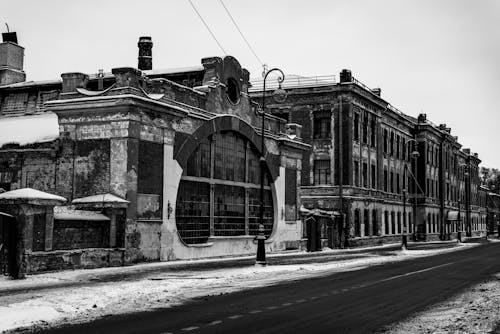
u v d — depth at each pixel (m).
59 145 27.19
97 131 26.50
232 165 34.88
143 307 13.52
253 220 37.25
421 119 79.44
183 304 14.09
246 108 36.47
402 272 24.72
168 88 28.66
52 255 21.08
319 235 46.66
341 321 11.84
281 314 12.66
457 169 100.56
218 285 18.66
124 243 24.94
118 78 26.31
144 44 37.44
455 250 49.22
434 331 10.76
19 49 37.94
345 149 52.44
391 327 11.19
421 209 77.81
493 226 138.88
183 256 29.55
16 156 28.30
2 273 18.58
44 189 27.62
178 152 29.17
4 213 18.64
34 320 11.41
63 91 27.69
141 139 26.59
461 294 16.70
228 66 34.44
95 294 15.09
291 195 42.28
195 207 31.28
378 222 60.09
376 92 65.06
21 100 35.66
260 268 25.14
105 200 24.56
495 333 10.55
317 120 53.94
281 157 40.62
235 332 10.51
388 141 65.75
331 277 21.92
